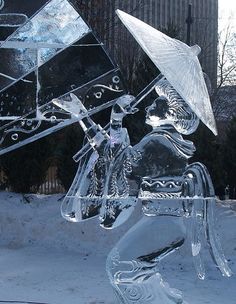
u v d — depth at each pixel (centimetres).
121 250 584
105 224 595
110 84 624
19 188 1541
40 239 1316
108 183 593
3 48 628
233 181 1466
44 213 1368
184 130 603
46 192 1753
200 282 974
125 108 593
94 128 605
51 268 1086
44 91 626
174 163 594
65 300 841
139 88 1406
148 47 561
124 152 591
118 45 2064
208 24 2691
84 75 626
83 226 1293
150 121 603
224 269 603
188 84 568
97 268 1090
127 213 594
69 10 629
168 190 591
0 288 920
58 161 1472
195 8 2925
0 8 633
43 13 628
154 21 2666
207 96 594
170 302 598
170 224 586
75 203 608
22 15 634
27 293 886
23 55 632
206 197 599
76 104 611
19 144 625
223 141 1538
